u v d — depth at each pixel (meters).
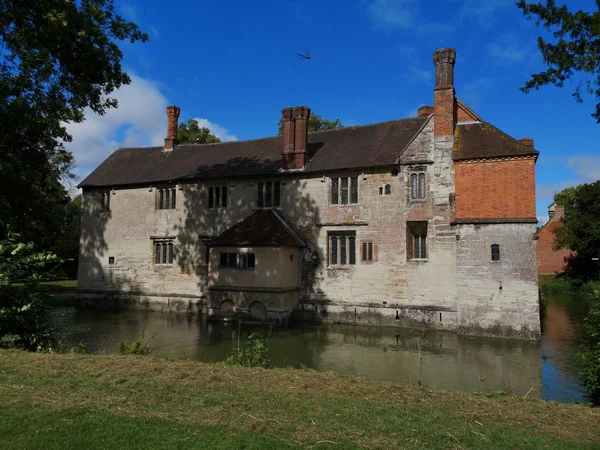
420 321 24.19
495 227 22.33
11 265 12.46
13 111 17.14
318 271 26.88
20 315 12.48
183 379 8.99
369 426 6.76
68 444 5.96
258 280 25.36
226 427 6.57
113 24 19.75
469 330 22.31
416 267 24.62
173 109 35.81
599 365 9.38
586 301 40.03
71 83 19.03
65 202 51.28
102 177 34.59
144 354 14.00
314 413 7.23
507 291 21.86
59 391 7.99
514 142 22.81
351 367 16.11
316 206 27.34
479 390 13.32
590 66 11.12
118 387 8.34
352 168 26.27
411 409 7.59
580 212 52.66
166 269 31.22
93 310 31.16
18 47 17.78
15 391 7.89
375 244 25.70
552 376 15.16
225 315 25.95
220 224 29.88
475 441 6.36
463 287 22.66
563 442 6.46
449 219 24.03
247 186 29.39
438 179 24.52
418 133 25.25
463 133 24.70
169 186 31.80
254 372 9.78
